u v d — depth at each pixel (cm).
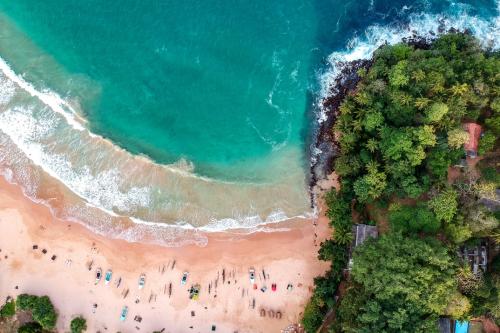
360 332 6159
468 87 6694
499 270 6581
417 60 6962
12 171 7538
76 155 7562
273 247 7369
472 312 6384
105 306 7281
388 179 6888
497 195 6706
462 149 6681
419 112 6756
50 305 7138
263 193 7494
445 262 6047
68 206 7450
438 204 6350
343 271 7119
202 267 7344
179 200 7469
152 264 7350
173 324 7256
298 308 7231
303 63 7788
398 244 6231
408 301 6100
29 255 7375
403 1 7769
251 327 7238
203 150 7694
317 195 7444
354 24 7775
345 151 7156
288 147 7656
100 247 7381
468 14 7656
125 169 7538
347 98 7356
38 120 7656
